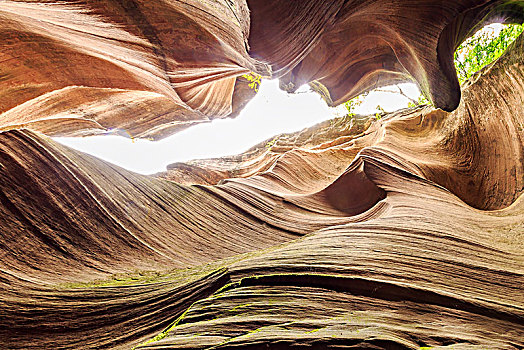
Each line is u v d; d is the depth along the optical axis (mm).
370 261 4168
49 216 5137
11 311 3625
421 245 4695
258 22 5371
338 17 6746
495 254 4473
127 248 5758
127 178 7332
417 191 8383
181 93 6027
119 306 4105
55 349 3545
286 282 3871
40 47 3162
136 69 4477
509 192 7695
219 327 3066
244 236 7906
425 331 2986
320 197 10492
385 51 9352
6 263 4148
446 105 7852
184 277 4895
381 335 2768
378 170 9516
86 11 4555
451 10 6699
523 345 2873
